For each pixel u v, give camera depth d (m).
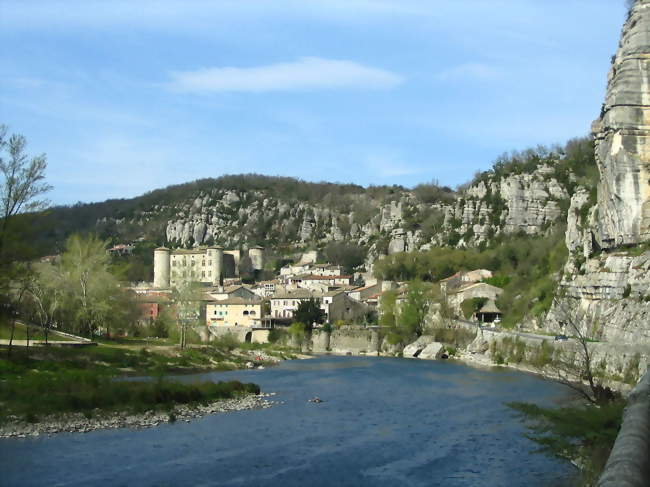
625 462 17.83
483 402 75.25
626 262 98.69
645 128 104.88
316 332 174.00
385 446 54.00
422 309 166.88
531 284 158.25
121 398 66.62
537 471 45.88
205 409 69.38
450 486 43.03
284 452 51.88
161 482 43.38
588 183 137.50
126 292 137.00
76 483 42.62
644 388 26.61
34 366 81.31
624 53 107.25
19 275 82.50
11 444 51.84
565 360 74.50
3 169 80.75
